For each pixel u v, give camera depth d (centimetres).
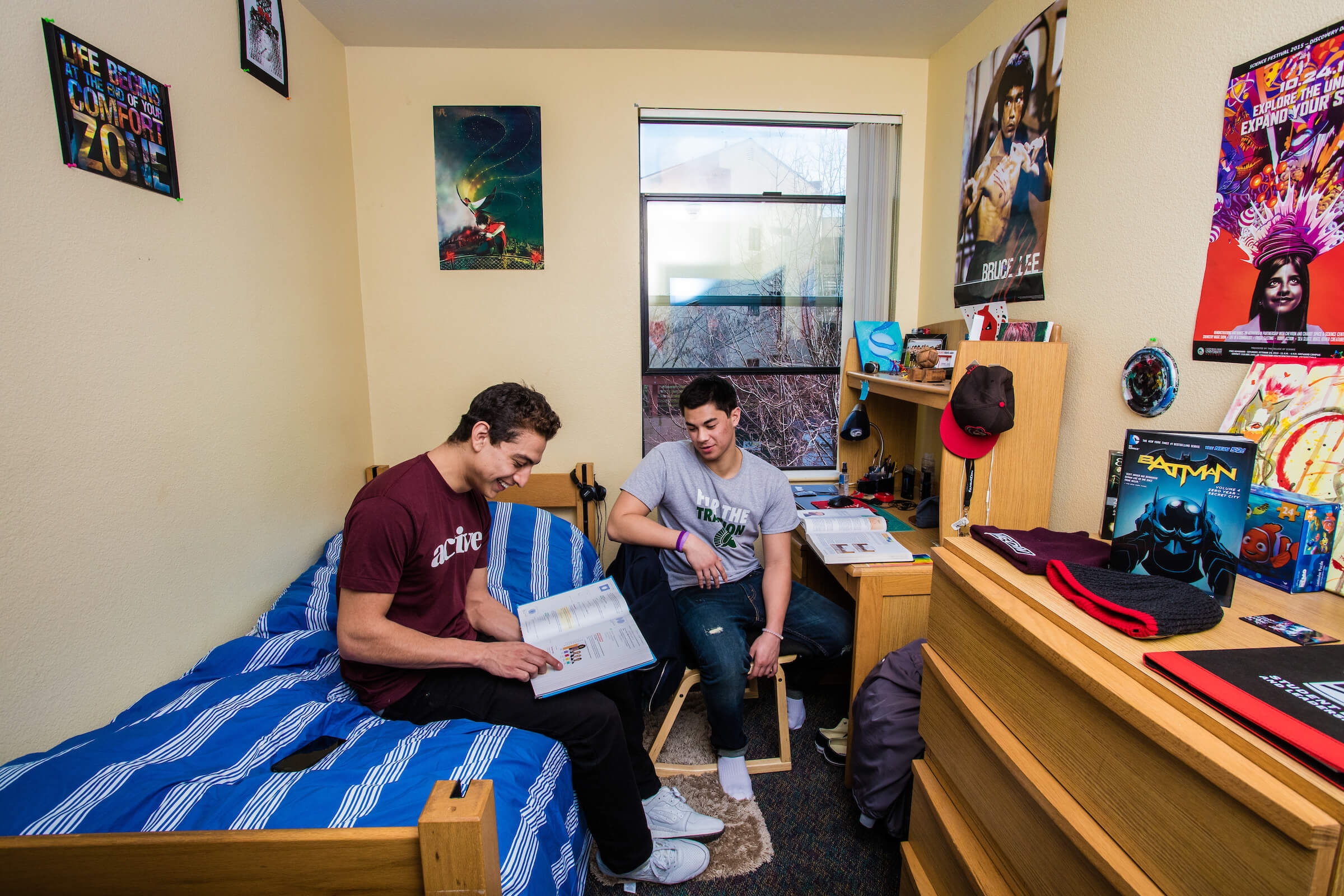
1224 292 124
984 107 206
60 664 116
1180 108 133
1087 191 161
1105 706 75
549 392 256
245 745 116
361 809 99
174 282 145
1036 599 93
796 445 274
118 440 129
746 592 191
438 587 139
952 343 228
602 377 257
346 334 231
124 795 98
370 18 213
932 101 244
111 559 127
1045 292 177
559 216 247
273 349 184
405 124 238
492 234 245
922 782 121
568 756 130
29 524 111
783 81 245
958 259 225
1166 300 138
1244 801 56
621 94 242
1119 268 150
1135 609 82
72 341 119
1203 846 62
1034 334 171
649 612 164
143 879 68
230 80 166
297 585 183
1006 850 95
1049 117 174
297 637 156
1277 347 113
